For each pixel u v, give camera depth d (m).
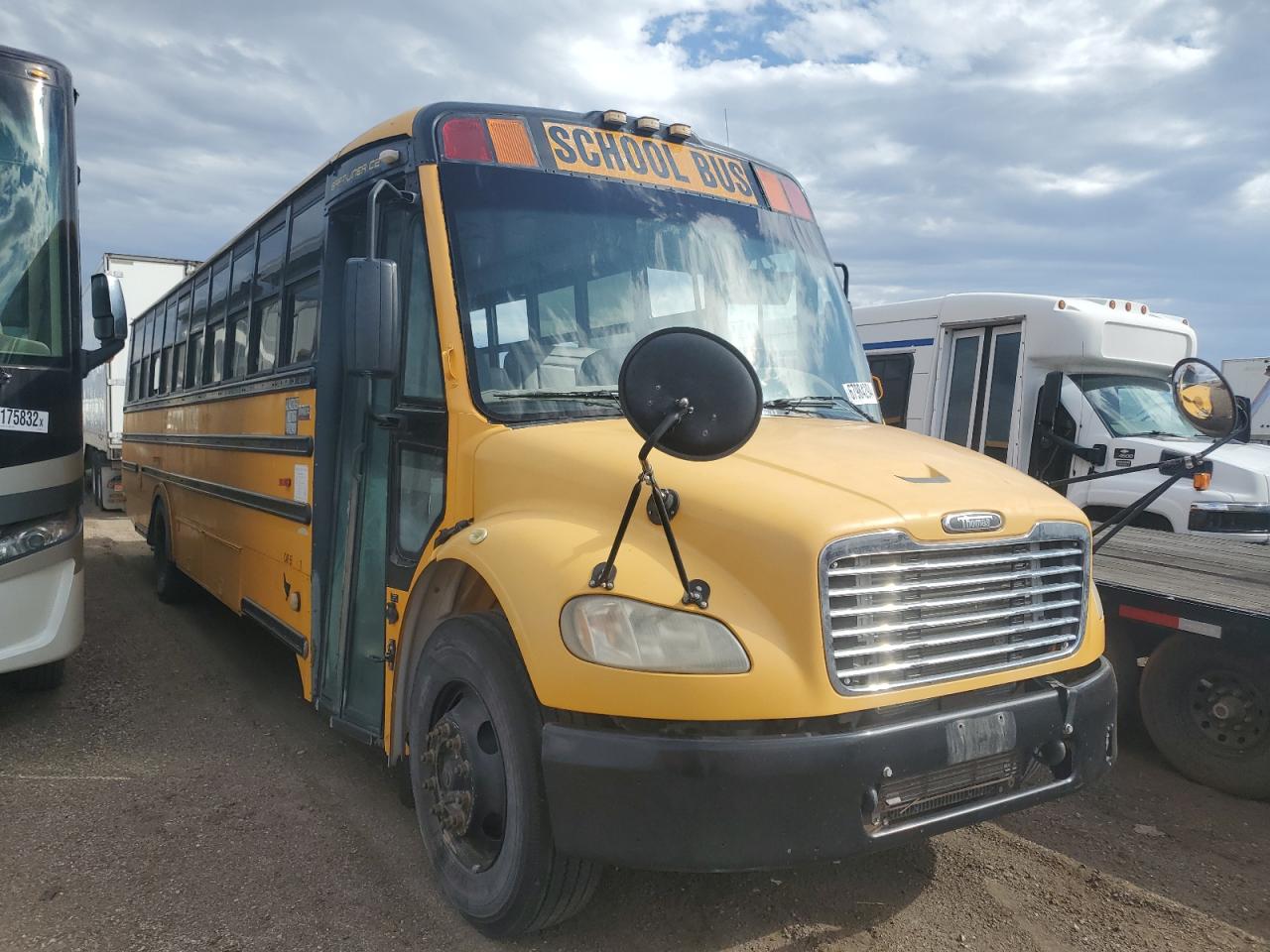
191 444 7.93
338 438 4.82
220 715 5.83
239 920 3.46
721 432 2.76
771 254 4.57
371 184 4.41
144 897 3.62
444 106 4.14
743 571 2.88
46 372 5.16
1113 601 5.12
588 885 3.13
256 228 6.56
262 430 5.89
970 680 3.08
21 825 4.22
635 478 3.10
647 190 4.36
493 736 3.33
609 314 4.05
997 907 3.63
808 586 2.81
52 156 5.33
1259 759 4.64
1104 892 3.78
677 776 2.73
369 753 5.20
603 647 2.84
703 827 2.73
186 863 3.90
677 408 2.76
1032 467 10.09
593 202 4.20
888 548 2.92
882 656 2.94
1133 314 10.55
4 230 5.15
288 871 3.84
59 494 5.21
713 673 2.76
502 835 3.31
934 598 3.04
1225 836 4.32
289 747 5.28
